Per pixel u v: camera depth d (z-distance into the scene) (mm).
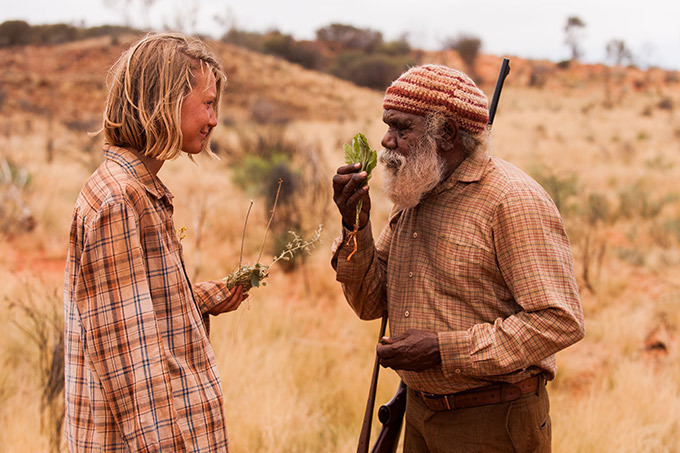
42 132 26297
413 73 1964
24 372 4203
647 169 17156
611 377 4594
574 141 25406
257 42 58688
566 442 3402
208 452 1637
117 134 1665
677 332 5562
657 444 3477
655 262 7996
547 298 1853
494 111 2244
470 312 1982
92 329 1535
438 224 2010
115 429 1606
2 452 3102
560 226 1956
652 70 72250
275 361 4434
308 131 27859
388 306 2189
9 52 45344
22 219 9062
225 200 10516
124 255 1533
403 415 2318
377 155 2027
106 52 44500
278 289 6793
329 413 4023
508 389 2016
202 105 1685
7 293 5680
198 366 1682
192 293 1730
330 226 8352
